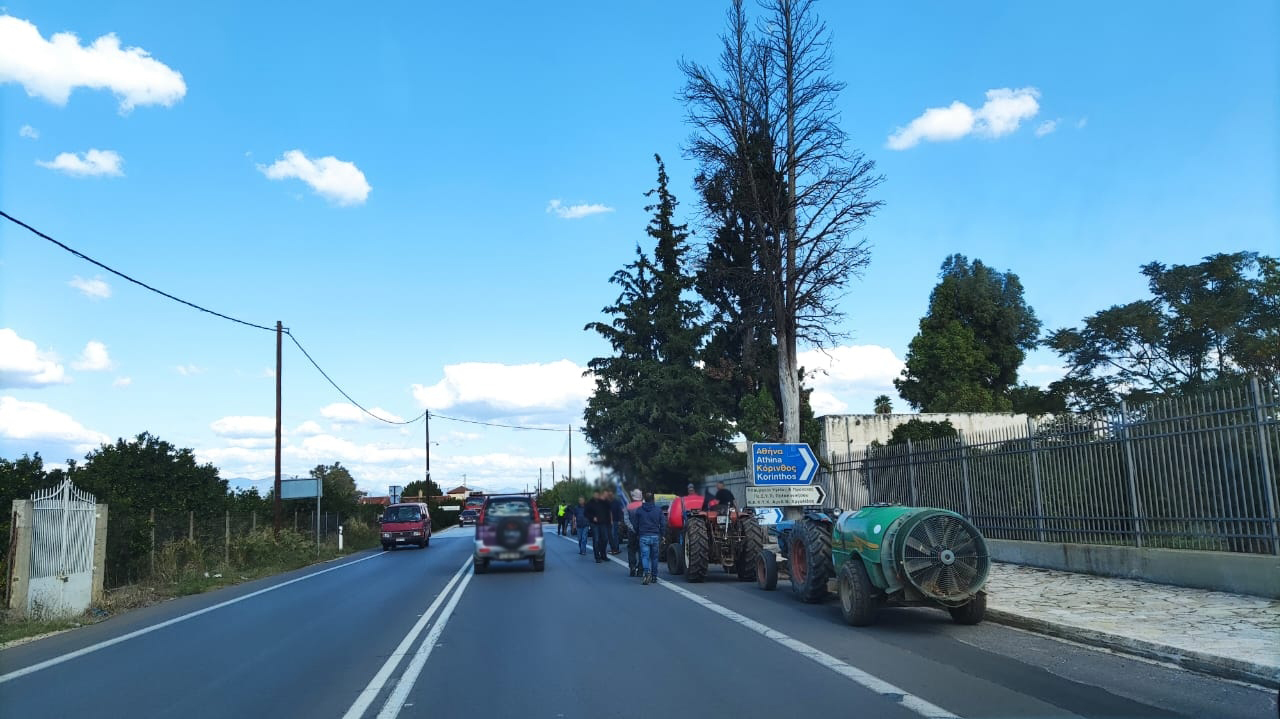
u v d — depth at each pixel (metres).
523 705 6.93
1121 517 12.92
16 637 11.95
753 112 23.95
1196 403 11.62
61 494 14.52
